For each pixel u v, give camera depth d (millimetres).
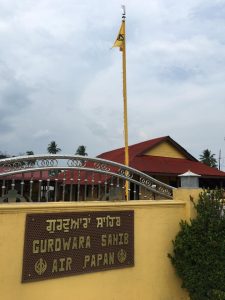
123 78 11703
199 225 5727
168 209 6031
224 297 5262
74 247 4828
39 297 4445
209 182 22766
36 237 4492
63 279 4684
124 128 11586
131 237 5480
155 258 5750
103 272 5102
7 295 4188
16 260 4301
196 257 5598
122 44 11891
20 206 4379
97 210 5137
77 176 5695
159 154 21719
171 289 5883
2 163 4477
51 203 4711
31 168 4750
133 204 5574
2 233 4211
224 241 5551
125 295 5301
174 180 20375
